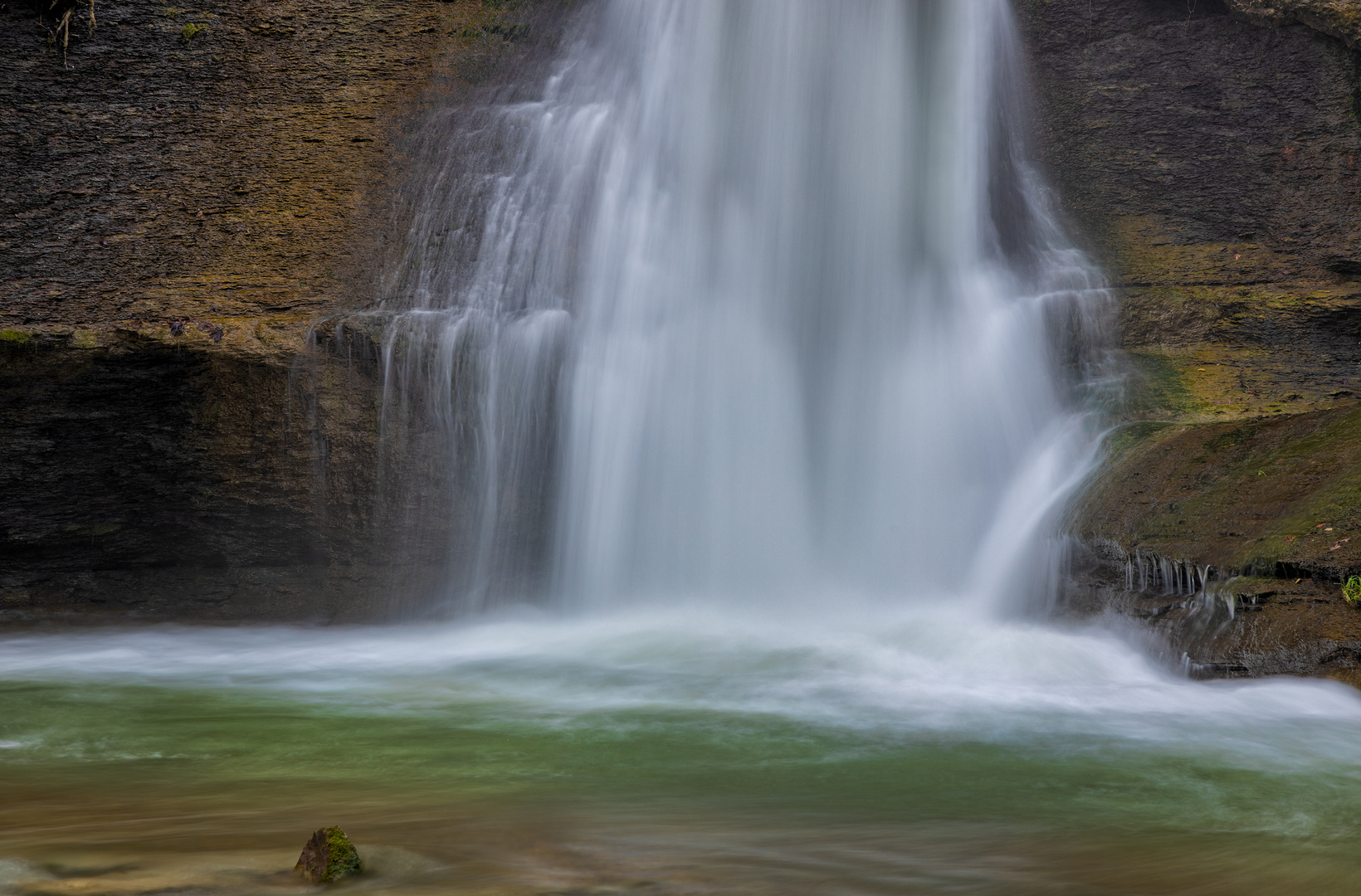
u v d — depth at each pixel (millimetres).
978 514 12281
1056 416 12625
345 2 17828
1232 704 7793
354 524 12867
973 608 11383
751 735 6906
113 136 15867
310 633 12414
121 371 12289
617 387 13258
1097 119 16297
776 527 12852
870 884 4035
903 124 14375
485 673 9617
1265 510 9188
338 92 16875
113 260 14367
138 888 3676
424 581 12930
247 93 16672
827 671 9164
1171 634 8977
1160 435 11109
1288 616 8258
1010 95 16109
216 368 12406
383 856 4121
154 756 6344
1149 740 6805
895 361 13594
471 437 12797
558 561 12938
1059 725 7203
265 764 6125
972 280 14242
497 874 3941
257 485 12742
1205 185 15547
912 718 7422
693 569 12750
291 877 3818
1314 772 6094
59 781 5656
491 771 5941
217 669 10047
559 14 17578
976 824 4984
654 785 5633
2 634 12680
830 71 14312
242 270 14242
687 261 14203
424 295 14031
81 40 16469
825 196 14078
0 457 12461
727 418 13227
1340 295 13562
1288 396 12078
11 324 13062
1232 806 5375
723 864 4215
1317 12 15086
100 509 13000
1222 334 13359
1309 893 4102
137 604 13391
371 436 12648
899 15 14438
